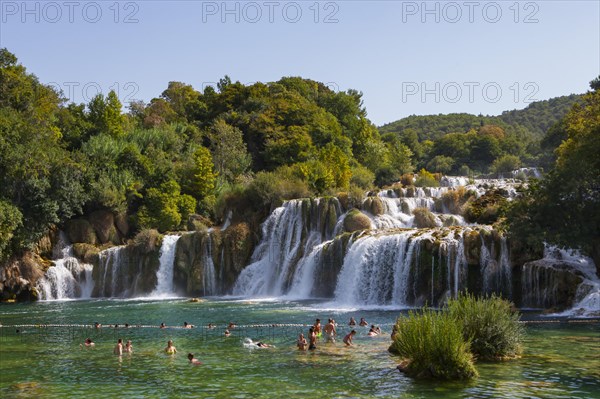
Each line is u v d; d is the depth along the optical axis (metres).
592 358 24.91
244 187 74.75
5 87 80.38
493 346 24.97
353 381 21.88
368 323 38.09
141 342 32.59
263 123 105.69
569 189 42.94
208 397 20.20
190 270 63.97
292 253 61.69
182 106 125.69
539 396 19.19
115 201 72.12
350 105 122.88
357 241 52.78
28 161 66.19
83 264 66.94
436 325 22.59
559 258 46.78
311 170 77.69
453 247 47.03
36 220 65.94
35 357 28.38
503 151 145.62
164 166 81.56
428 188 70.00
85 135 91.62
